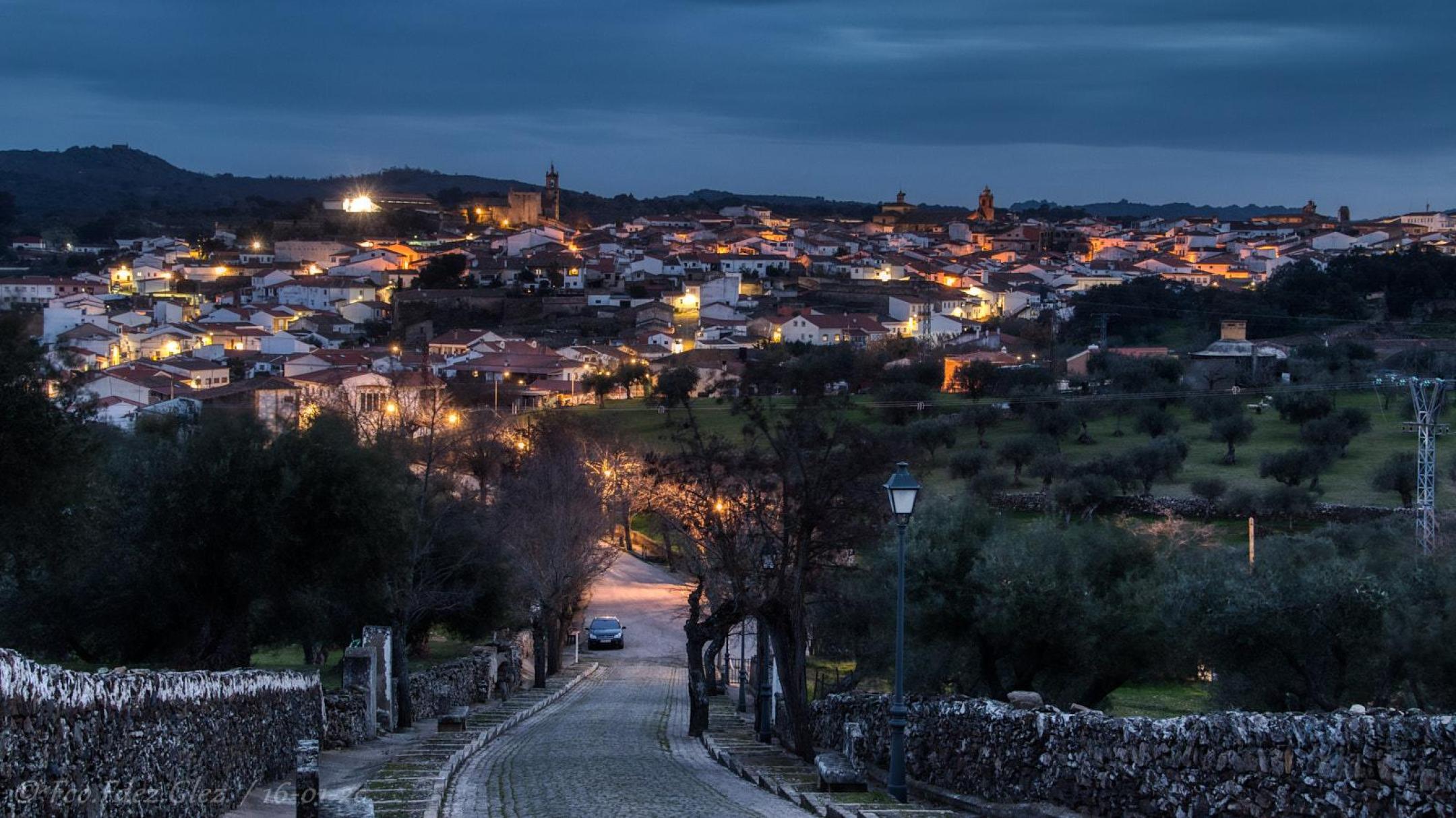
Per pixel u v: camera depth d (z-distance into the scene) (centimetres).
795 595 2950
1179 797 1370
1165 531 6050
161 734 1447
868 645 3694
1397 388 11212
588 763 2536
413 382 12975
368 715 2919
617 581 8394
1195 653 3114
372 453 3534
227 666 3412
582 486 6247
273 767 2078
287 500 3306
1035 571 3092
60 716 1142
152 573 3344
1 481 2492
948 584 3225
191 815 1571
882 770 2286
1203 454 9744
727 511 3102
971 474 9125
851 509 2959
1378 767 1096
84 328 18738
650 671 5828
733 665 5841
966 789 1939
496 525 5138
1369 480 8688
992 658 3225
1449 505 7719
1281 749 1213
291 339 19750
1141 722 1464
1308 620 2947
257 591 3381
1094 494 8325
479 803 1864
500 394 14175
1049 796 1662
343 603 3859
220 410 3688
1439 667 2953
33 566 2827
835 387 8969
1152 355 13975
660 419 10706
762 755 2723
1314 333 16688
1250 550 4503
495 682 4459
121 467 3281
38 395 2528
